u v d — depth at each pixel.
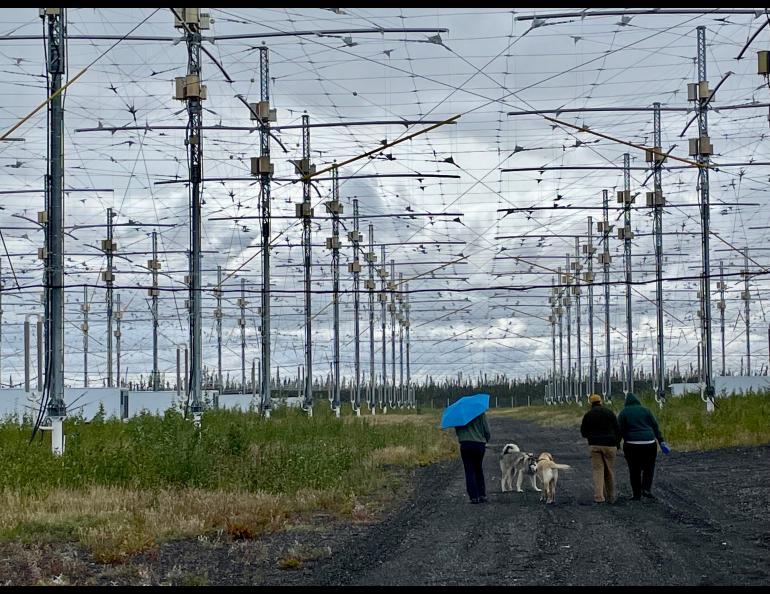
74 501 18.70
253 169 43.19
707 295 47.41
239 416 45.72
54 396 25.56
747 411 43.47
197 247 33.56
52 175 26.38
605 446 18.98
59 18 26.62
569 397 105.06
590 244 74.81
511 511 18.09
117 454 22.48
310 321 55.88
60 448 25.23
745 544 13.68
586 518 16.75
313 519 17.80
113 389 55.38
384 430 42.78
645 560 12.45
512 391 176.50
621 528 15.39
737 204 48.34
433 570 12.18
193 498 19.02
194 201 33.59
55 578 12.12
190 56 33.28
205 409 43.34
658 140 51.66
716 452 31.66
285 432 36.88
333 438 35.97
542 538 14.55
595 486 19.00
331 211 56.75
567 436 49.00
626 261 62.84
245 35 33.34
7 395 50.62
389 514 18.47
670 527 15.45
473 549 13.72
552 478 19.38
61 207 26.34
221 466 22.80
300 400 78.94
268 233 47.47
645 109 40.91
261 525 16.39
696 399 57.06
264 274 47.44
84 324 80.44
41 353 52.50
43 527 16.30
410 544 14.40
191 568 12.96
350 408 84.19
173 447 22.88
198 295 33.47
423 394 160.00
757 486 21.20
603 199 68.88
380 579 11.66
